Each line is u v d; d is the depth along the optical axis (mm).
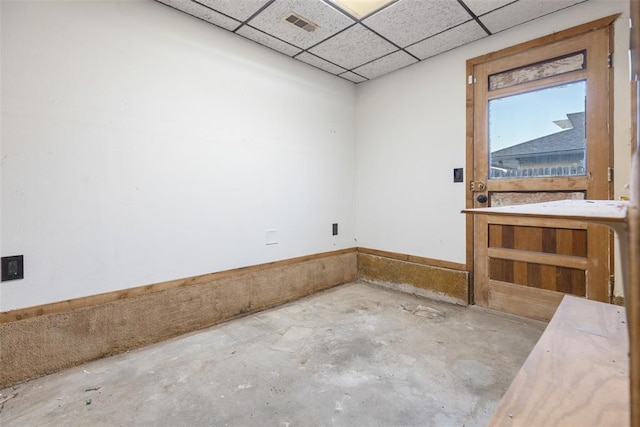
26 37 1810
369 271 3758
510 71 2668
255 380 1849
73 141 1969
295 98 3174
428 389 1756
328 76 3492
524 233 2660
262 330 2504
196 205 2510
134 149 2201
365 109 3744
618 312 1312
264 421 1531
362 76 3586
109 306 2113
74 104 1968
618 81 2201
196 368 1973
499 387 1768
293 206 3199
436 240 3180
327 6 2334
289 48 2939
